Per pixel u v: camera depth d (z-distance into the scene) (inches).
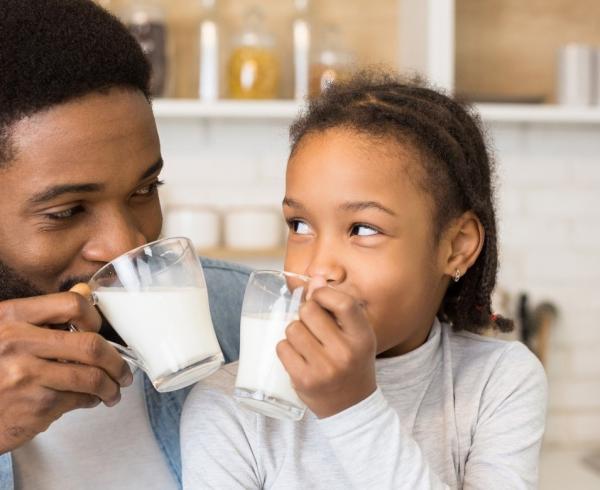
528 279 95.9
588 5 93.4
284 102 82.7
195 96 89.3
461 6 92.0
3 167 32.9
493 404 41.8
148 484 40.3
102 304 33.5
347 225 38.2
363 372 32.6
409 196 38.9
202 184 92.0
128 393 41.4
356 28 91.1
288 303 33.8
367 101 42.7
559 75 88.3
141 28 82.8
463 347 44.9
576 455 92.1
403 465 33.5
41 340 29.7
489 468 39.4
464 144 43.1
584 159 95.6
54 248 34.1
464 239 42.9
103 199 34.3
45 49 32.9
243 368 34.5
